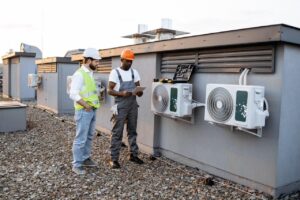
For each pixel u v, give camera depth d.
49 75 13.09
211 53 5.14
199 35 5.04
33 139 7.76
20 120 8.76
